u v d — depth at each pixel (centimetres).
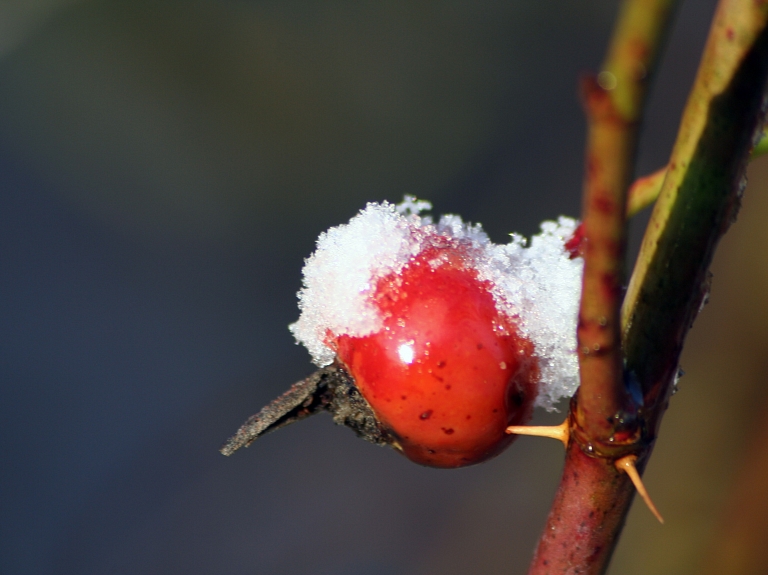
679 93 52
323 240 22
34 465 45
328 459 44
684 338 21
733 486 33
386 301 22
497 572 39
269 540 42
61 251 52
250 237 53
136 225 53
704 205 21
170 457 45
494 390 22
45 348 49
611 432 21
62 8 50
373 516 42
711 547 32
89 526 43
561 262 22
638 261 21
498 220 51
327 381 22
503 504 41
